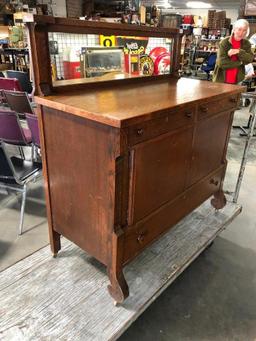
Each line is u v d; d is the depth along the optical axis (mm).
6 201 2549
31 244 2027
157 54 2137
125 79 1617
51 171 1338
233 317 1536
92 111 1003
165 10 15422
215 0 12289
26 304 1256
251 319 1528
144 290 1339
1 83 3666
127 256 1239
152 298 1312
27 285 1354
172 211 1448
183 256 1559
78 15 8875
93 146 1076
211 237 1730
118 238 1139
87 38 1946
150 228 1321
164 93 1384
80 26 1253
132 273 1432
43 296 1298
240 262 1934
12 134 2383
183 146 1338
